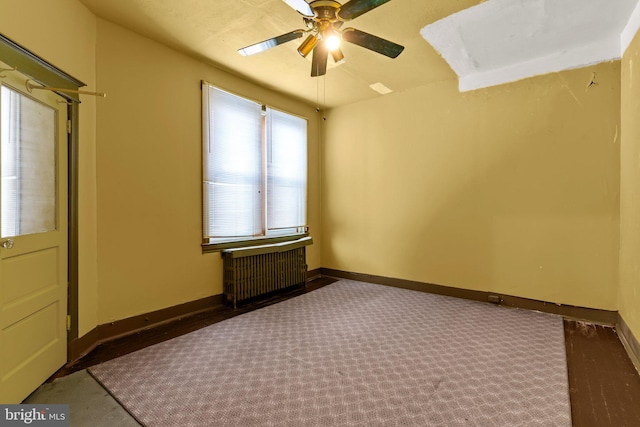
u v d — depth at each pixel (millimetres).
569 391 1997
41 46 2037
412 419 1722
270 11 2590
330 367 2279
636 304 2465
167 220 3205
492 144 3709
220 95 3691
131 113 2910
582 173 3207
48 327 2135
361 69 3684
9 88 1802
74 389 2016
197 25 2807
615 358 2434
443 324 3096
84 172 2525
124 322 2885
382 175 4598
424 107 4184
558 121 3320
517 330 2938
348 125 4930
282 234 4594
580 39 3023
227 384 2064
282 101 4520
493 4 2477
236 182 3900
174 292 3279
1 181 1760
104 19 2719
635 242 2535
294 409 1808
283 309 3596
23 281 1905
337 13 2119
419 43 3072
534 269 3479
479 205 3816
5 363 1757
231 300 3691
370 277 4770
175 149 3264
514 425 1676
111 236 2791
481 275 3822
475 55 3326
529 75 3461
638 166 2498
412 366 2287
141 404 1857
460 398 1906
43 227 2104
